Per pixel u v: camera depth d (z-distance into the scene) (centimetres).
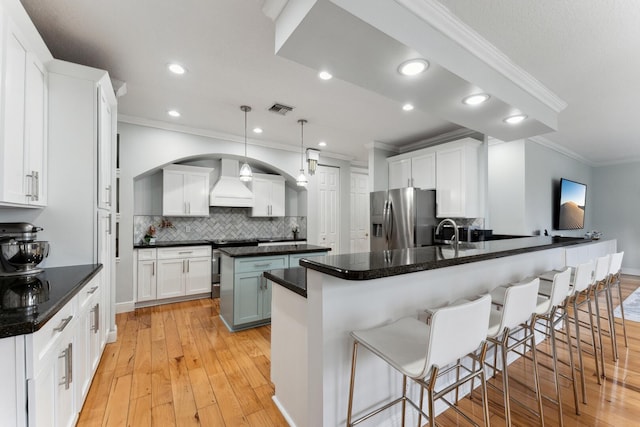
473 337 114
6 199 151
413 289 170
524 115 258
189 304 407
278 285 189
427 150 436
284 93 298
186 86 283
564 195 521
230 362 243
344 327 143
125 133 369
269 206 530
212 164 502
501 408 185
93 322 204
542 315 186
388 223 437
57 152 206
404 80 195
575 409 182
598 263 235
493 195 471
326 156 563
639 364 242
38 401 111
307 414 152
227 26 195
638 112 339
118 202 367
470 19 178
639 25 185
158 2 173
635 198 604
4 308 121
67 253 209
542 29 189
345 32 146
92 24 193
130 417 175
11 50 154
